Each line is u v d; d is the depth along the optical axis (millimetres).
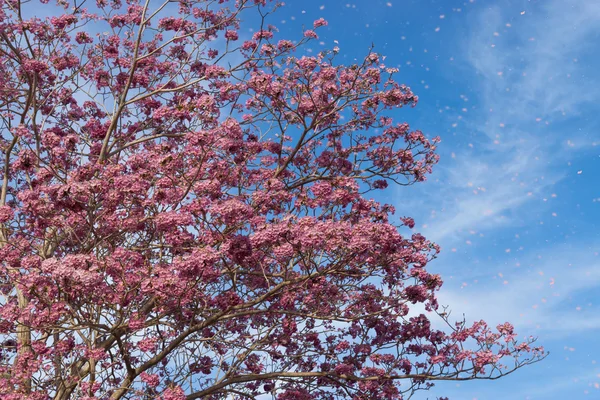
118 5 9805
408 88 8422
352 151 9406
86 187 6012
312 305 7469
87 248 6906
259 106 8727
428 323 8016
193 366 8125
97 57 9727
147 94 9336
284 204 7609
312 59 7973
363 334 8117
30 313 6176
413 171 9258
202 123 7293
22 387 6480
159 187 6520
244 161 8070
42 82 9516
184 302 6238
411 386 7695
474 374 7414
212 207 6109
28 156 6812
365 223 6555
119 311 6285
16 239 7340
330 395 8383
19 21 8750
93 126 9469
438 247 7430
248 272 7285
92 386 6594
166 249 7312
